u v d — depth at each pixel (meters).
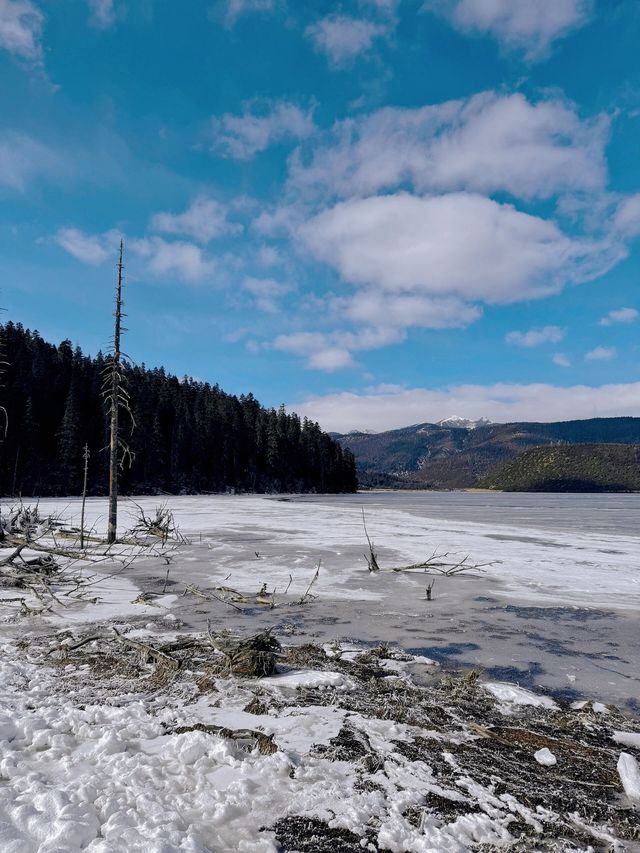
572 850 3.21
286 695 5.77
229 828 3.23
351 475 138.62
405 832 3.23
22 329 89.56
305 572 14.94
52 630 8.48
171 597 11.35
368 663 7.21
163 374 116.75
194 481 94.06
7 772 3.79
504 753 4.60
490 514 46.38
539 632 9.02
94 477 75.31
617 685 6.59
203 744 4.23
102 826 3.06
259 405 129.88
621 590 12.70
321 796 3.62
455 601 11.38
